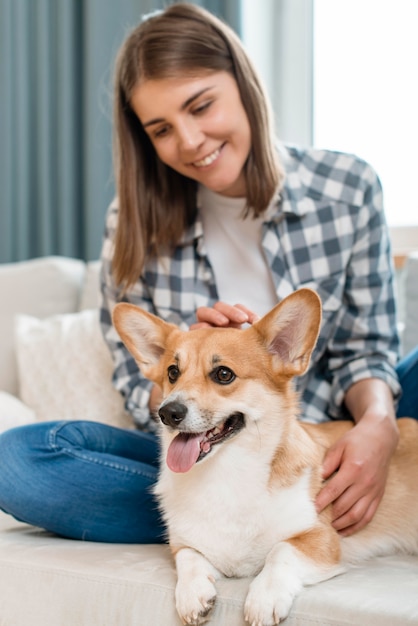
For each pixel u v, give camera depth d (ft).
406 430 5.81
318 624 3.67
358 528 4.95
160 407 4.49
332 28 9.72
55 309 9.20
